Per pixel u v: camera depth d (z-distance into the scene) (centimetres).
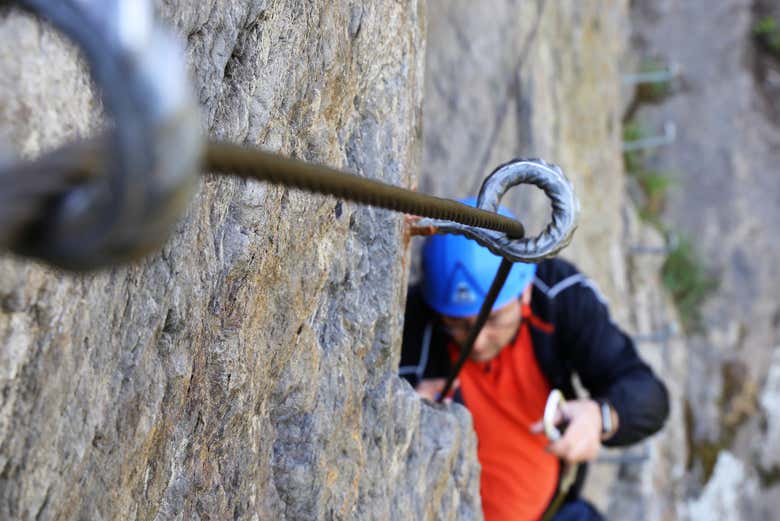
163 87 33
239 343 111
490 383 253
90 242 34
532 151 352
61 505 76
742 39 651
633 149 616
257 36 108
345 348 144
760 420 576
